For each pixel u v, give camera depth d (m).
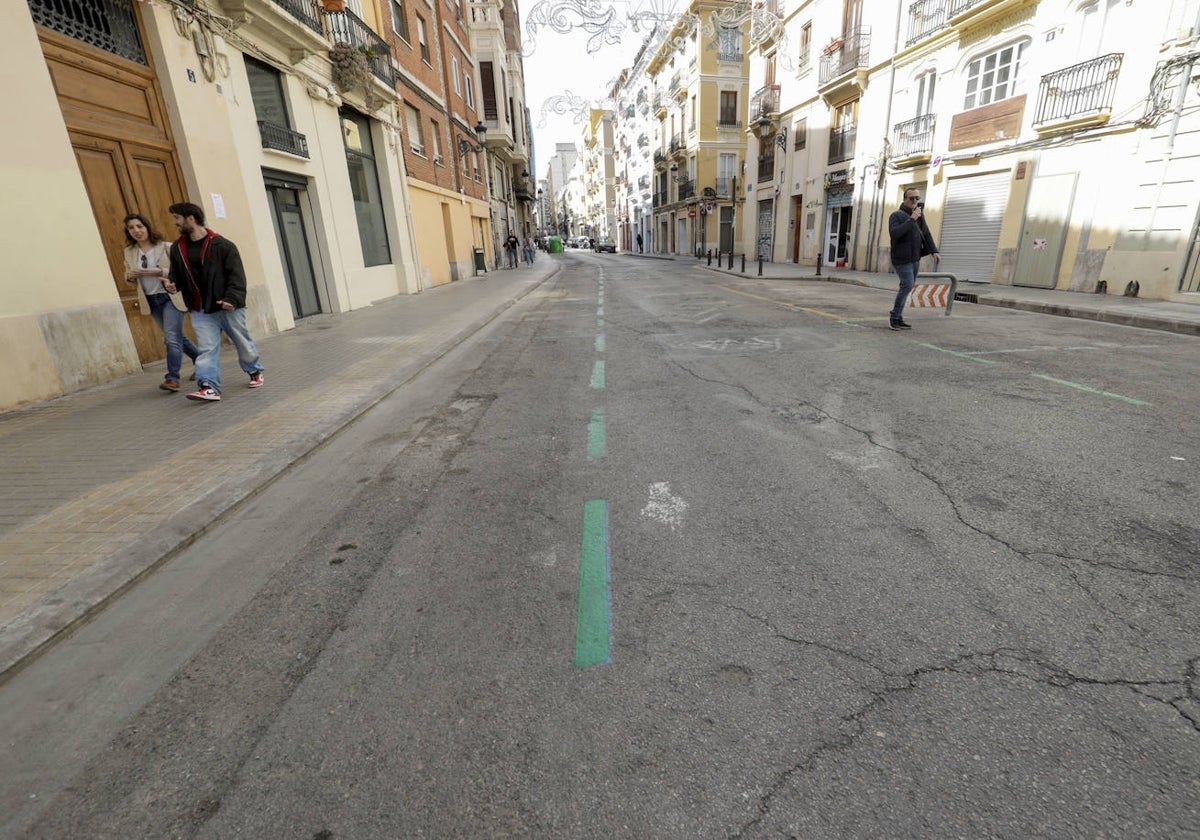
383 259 15.39
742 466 3.64
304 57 10.69
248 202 8.91
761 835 1.41
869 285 15.82
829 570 2.49
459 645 2.12
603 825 1.45
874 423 4.38
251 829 1.48
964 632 2.09
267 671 2.04
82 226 5.89
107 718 1.87
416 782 1.59
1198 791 1.47
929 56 16.30
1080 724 1.68
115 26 6.81
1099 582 2.35
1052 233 12.68
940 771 1.56
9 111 5.21
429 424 4.80
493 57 28.55
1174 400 4.81
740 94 36.38
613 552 2.70
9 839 1.46
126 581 2.58
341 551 2.83
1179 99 10.08
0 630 2.22
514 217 41.94
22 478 3.67
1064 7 12.09
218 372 5.41
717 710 1.79
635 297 14.48
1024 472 3.43
